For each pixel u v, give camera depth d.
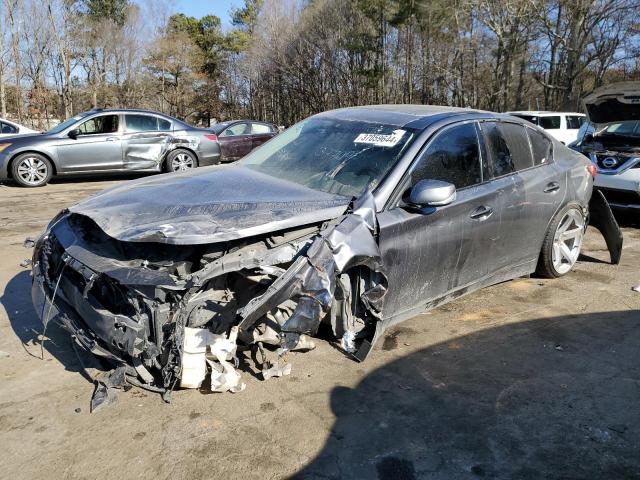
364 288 3.38
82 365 3.25
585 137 8.43
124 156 11.58
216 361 3.08
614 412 3.01
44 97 31.36
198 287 2.71
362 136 3.94
